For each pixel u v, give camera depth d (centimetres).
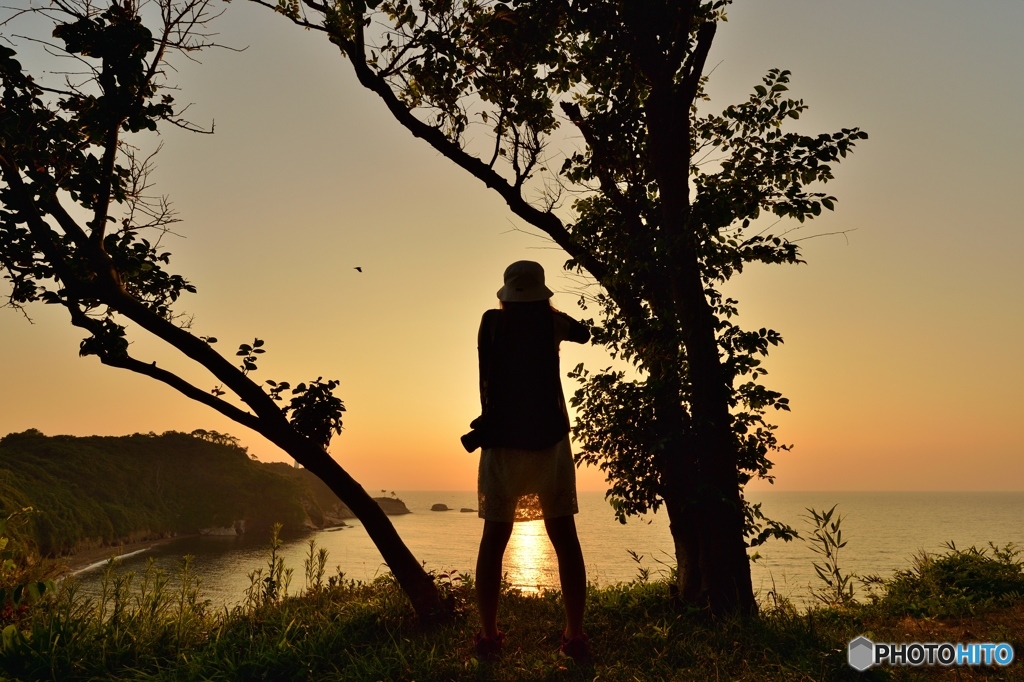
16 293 528
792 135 557
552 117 650
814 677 308
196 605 482
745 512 530
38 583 377
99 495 11069
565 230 657
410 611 469
